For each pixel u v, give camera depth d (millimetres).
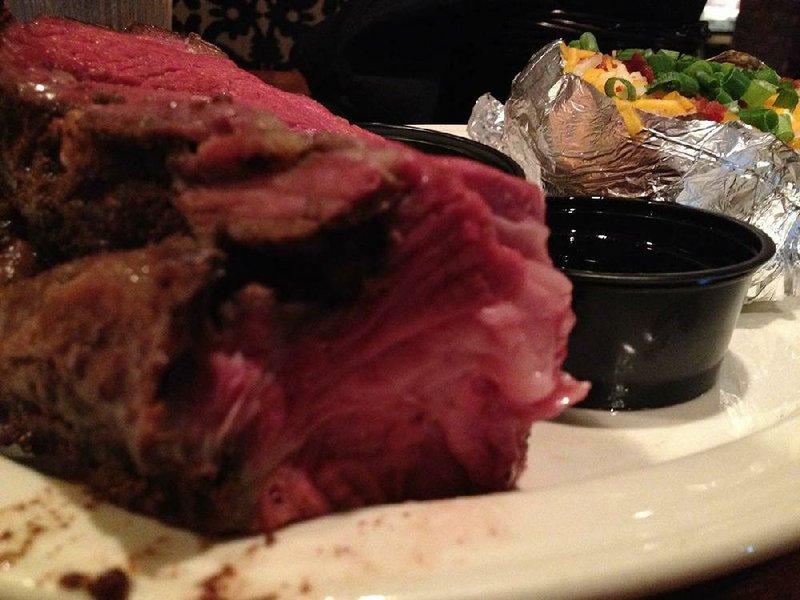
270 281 188
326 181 186
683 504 201
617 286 254
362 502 205
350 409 200
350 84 525
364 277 191
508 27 510
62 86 217
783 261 324
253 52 736
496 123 443
